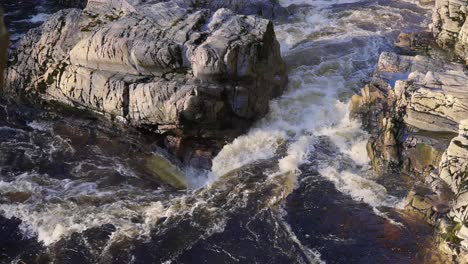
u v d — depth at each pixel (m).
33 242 14.70
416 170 16.14
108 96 18.55
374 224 14.90
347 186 16.38
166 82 17.88
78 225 15.22
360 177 16.67
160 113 17.58
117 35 18.91
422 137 16.28
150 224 15.27
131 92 18.11
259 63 18.45
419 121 16.58
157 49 18.11
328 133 18.69
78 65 19.62
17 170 17.44
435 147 15.86
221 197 16.28
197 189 16.77
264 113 19.25
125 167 17.70
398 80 17.73
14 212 15.69
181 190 16.80
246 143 18.30
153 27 19.12
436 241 14.00
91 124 19.55
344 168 17.14
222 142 18.25
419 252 13.86
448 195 14.77
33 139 18.97
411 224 14.74
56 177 17.20
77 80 19.33
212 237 14.80
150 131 18.50
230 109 18.09
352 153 17.75
